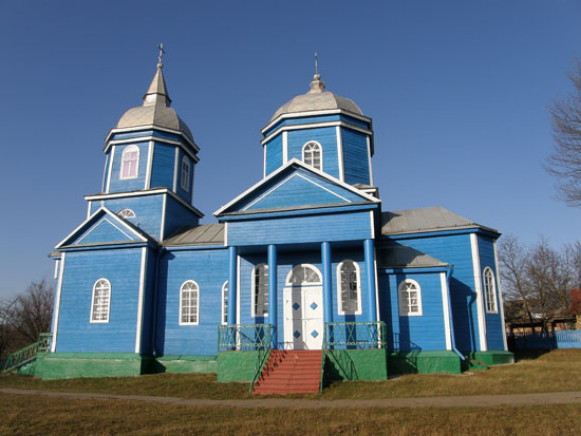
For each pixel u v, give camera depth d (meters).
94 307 22.38
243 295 20.77
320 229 19.02
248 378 17.30
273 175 19.84
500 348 21.16
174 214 26.58
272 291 18.83
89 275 22.78
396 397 14.05
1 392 17.47
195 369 21.45
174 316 22.84
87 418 11.87
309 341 19.69
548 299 46.12
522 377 16.23
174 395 15.98
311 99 25.83
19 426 11.09
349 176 24.36
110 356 21.12
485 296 21.38
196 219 29.36
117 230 23.20
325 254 18.73
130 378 19.78
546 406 11.50
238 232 19.67
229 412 12.38
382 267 19.94
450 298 21.08
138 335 21.50
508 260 47.47
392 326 19.42
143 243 22.56
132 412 12.66
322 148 24.56
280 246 19.66
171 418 11.73
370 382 16.03
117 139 27.34
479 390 14.40
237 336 19.02
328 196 19.48
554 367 18.39
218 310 22.62
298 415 11.59
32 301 51.50
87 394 16.81
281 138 25.19
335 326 19.02
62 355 21.58
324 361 16.62
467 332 20.83
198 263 23.42
